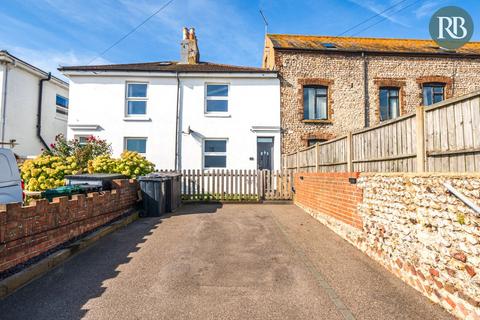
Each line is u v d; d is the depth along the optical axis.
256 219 8.02
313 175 8.52
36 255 4.30
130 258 4.75
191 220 7.84
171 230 6.67
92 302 3.27
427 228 3.47
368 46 15.50
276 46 13.97
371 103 14.12
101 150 11.56
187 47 17.11
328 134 13.87
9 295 3.40
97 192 6.80
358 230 5.40
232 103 13.80
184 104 13.71
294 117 13.84
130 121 13.53
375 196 4.78
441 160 3.46
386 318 3.01
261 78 13.83
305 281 3.91
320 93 14.24
